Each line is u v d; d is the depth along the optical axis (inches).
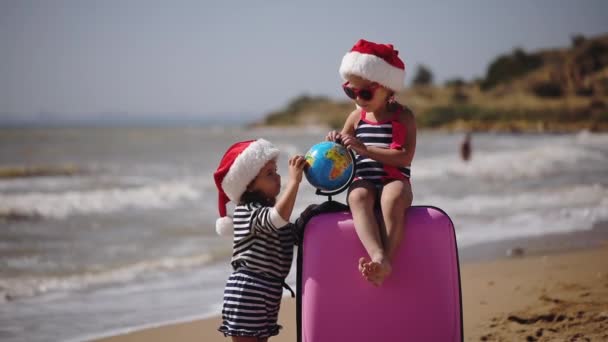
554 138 1665.8
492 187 600.4
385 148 135.6
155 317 224.8
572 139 1555.1
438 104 3193.9
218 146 1256.2
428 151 1160.8
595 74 2854.3
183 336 203.5
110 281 278.2
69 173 706.8
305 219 133.0
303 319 129.6
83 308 237.6
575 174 695.1
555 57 3348.9
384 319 127.6
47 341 199.8
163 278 282.2
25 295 256.5
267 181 139.6
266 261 132.6
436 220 130.4
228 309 132.0
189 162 869.8
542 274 255.4
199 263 309.1
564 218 413.1
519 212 441.7
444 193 559.5
